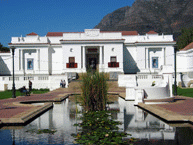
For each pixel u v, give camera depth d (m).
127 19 165.38
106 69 44.78
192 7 152.12
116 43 45.03
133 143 7.40
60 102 19.06
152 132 8.74
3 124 10.05
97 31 45.34
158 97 16.91
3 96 25.27
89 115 12.30
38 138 8.02
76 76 42.66
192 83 36.38
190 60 43.31
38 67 46.00
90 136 8.10
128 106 16.11
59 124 10.23
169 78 18.19
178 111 12.14
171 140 7.71
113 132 8.70
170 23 152.62
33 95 25.44
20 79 37.19
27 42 46.41
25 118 10.51
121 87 34.09
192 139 7.80
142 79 35.84
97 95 13.77
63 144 7.35
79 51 44.88
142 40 46.78
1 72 46.34
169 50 46.16
